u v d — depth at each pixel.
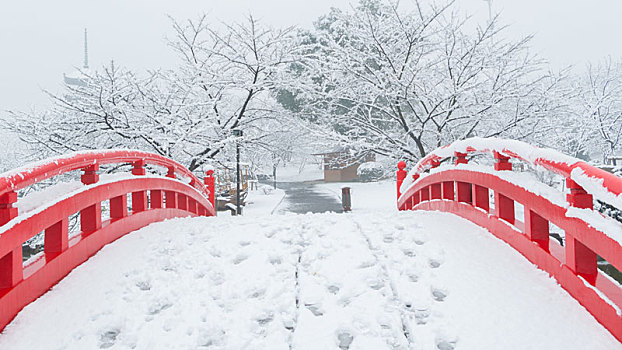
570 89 13.88
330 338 2.71
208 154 14.59
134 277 3.57
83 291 3.30
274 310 3.05
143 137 12.95
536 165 3.28
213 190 9.87
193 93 14.35
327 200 27.06
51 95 12.23
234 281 3.49
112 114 12.75
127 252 4.11
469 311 2.89
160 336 2.81
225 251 4.11
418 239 4.21
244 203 24.98
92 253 4.02
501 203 4.12
